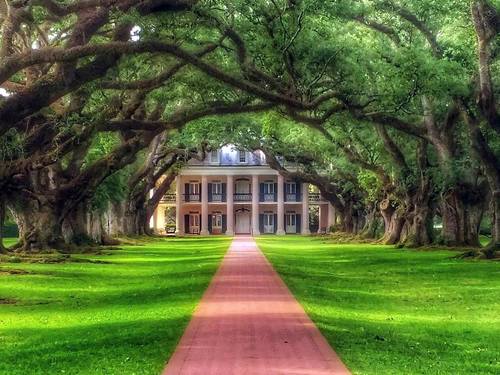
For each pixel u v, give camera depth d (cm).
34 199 4325
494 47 3916
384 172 6162
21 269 3459
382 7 4200
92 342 1505
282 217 10800
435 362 1323
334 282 3039
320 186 8919
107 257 4622
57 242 4400
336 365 1231
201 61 2720
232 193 10862
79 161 4459
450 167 4922
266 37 3028
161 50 2556
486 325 1833
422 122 4975
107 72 2748
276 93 3020
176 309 2031
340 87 3294
